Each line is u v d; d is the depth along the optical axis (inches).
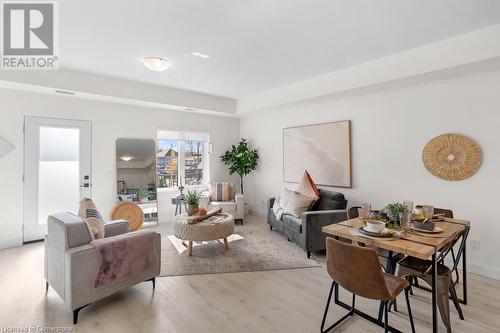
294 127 195.6
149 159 197.2
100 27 101.0
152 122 200.2
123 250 90.6
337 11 90.1
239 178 251.4
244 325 79.5
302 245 135.7
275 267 121.6
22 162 149.6
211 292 99.1
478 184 114.0
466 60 104.3
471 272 116.0
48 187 158.1
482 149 112.7
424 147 129.5
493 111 110.0
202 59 133.2
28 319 81.4
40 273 113.6
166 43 115.0
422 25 99.2
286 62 136.9
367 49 120.8
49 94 157.6
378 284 63.6
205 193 220.4
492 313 86.0
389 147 143.0
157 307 88.9
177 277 111.5
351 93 152.2
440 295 75.2
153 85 179.0
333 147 169.0
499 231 109.1
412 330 72.5
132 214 181.5
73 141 166.9
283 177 206.4
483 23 97.3
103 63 138.9
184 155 223.1
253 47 119.3
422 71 116.5
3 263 123.9
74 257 79.0
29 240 151.4
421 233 79.5
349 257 66.6
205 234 131.3
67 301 80.4
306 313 86.0
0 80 130.7
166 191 211.0
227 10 89.4
